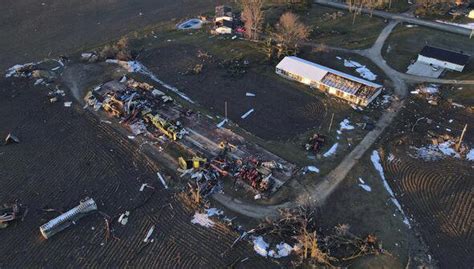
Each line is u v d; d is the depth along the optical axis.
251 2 85.56
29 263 45.03
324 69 73.00
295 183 53.41
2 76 75.25
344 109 66.69
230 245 46.38
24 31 90.56
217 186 53.03
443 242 47.03
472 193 52.66
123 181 54.44
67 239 47.34
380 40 85.25
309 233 46.56
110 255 45.66
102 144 60.19
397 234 47.59
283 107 67.25
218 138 60.69
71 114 66.00
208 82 73.31
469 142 60.22
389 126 63.22
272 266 44.28
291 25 80.19
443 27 89.31
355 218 49.22
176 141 60.03
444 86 71.56
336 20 92.88
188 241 46.94
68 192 53.06
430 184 53.97
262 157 57.16
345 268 43.91
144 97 68.12
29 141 61.22
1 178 55.12
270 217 49.12
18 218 49.75
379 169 56.00
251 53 80.81
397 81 73.25
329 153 58.12
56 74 75.56
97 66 77.81
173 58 80.25
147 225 48.84
